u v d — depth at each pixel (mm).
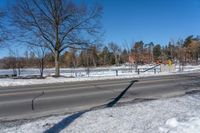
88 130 6762
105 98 12930
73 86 18672
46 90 16203
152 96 13625
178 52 92500
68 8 30391
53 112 9727
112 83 20906
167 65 46938
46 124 7414
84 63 83750
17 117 8953
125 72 44562
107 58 109625
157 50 120875
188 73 37500
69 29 30797
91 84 20188
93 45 32281
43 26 29984
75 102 11773
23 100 12289
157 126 7023
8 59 56906
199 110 8977
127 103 11438
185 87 17719
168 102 10758
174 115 8266
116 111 9031
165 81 22719
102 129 6820
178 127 6730
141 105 10141
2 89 17250
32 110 10062
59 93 14703
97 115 8438
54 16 30234
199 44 102375
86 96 13562
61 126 7176
